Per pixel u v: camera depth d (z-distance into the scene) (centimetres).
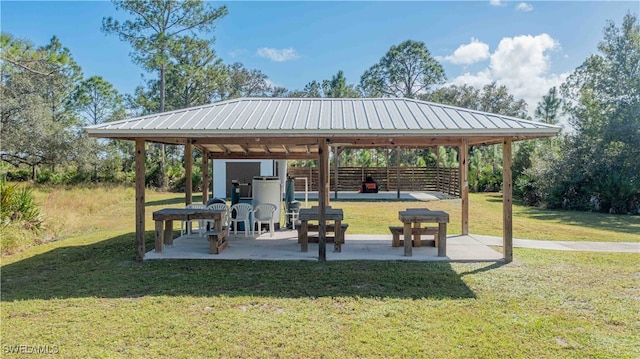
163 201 1788
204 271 587
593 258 665
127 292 492
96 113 3375
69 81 2920
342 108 754
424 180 2394
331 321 402
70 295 483
